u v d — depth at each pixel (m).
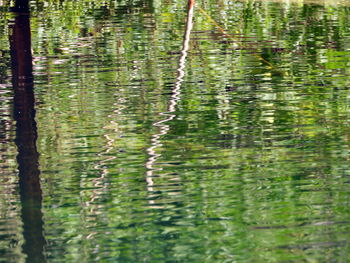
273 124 10.92
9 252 7.13
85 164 9.43
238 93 12.66
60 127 10.93
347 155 9.49
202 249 7.05
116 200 8.26
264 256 6.86
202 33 18.23
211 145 10.05
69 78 13.91
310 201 8.05
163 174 9.00
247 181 8.70
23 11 22.14
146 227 7.56
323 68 14.41
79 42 17.47
